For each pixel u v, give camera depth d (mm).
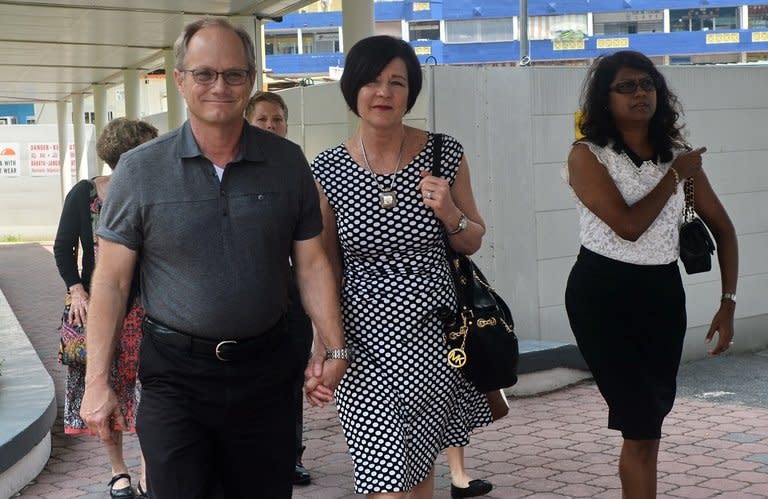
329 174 3973
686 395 8289
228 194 3320
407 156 3982
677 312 4395
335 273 4039
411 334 3898
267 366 3418
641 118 4332
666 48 49312
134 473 6250
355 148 4020
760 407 7703
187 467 3400
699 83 9711
